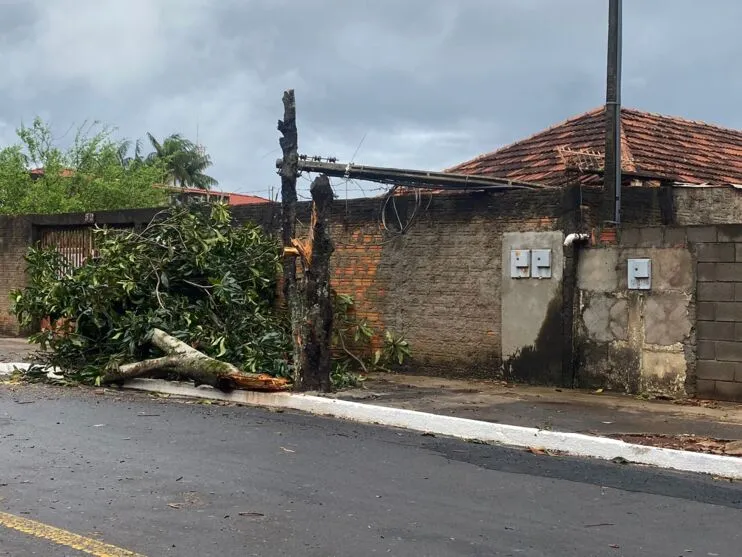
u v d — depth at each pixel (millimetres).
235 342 11508
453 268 12008
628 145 14453
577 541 4945
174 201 16078
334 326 12898
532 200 11227
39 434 7793
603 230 10938
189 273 12359
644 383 10273
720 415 8922
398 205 12570
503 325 11469
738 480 6582
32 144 27672
